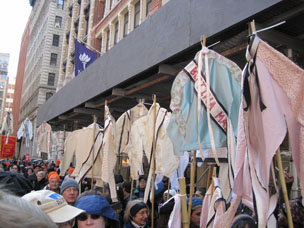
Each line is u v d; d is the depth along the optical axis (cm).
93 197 267
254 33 220
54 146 1081
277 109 207
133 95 878
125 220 350
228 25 461
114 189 436
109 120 479
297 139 211
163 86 774
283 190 202
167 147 409
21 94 6144
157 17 660
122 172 1206
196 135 275
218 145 265
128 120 555
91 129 559
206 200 277
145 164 866
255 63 216
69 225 203
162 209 309
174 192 477
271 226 226
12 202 81
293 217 298
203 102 276
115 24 1795
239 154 221
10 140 2142
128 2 1545
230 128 261
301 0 378
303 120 205
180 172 458
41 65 4281
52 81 4203
